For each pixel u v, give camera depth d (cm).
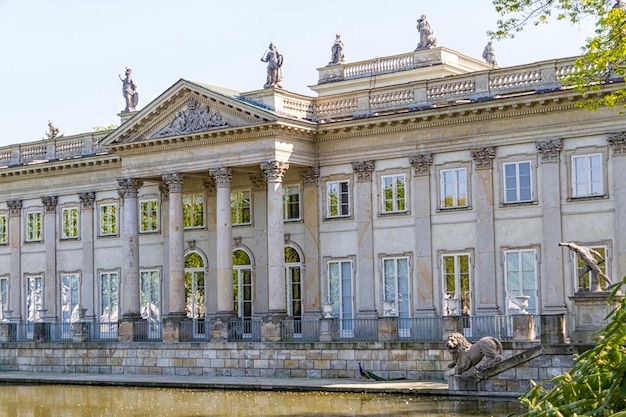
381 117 5116
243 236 5734
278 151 5172
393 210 5184
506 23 3288
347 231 5328
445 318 4400
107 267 6325
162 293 6069
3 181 6844
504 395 3700
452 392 3819
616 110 4522
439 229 5019
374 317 5188
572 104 4619
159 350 5378
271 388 4400
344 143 5344
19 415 3603
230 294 5312
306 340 5050
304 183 5466
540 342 3931
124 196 5791
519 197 4797
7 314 6694
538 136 4725
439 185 5044
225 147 5344
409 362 4484
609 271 4522
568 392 639
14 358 5991
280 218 5172
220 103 5303
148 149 5634
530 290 4734
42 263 6644
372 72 6412
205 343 5206
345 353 4691
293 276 5528
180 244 5528
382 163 5225
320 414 3297
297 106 5419
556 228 4659
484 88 4900
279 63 5394
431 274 5022
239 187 5778
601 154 4569
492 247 4838
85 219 6438
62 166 6456
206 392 4384
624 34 3188
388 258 5178
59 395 4434
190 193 5997
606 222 4541
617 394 606
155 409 3669
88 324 5825
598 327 3634
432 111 4950
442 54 6181
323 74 6594
